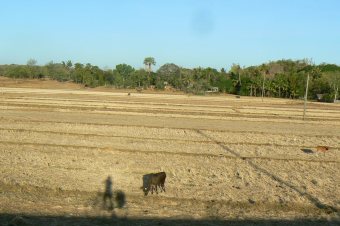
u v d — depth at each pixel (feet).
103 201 40.93
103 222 35.17
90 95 233.76
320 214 39.50
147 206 39.78
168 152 65.46
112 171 52.03
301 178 53.11
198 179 50.14
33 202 39.70
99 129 90.89
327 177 54.49
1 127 88.38
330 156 69.87
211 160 61.77
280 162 62.69
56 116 115.55
